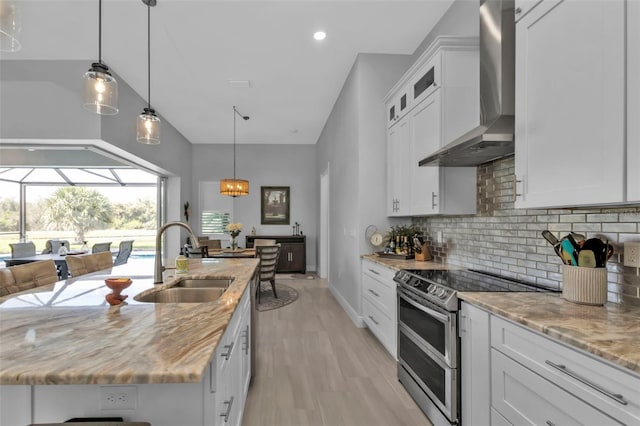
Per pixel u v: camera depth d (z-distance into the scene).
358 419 2.00
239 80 4.26
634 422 0.87
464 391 1.69
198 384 0.94
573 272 1.48
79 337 1.01
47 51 3.51
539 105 1.46
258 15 2.91
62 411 0.91
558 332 1.09
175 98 4.84
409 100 3.01
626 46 1.07
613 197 1.11
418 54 3.52
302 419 2.00
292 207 7.80
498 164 2.28
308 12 2.89
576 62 1.27
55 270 2.15
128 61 3.73
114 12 2.82
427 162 2.41
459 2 2.72
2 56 3.62
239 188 5.78
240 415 1.77
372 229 3.70
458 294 1.71
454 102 2.44
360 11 2.89
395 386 2.39
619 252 1.46
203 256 4.89
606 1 1.14
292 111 5.48
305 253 7.42
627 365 0.86
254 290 2.53
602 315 1.28
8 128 3.69
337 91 4.67
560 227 1.78
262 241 6.35
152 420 0.93
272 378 2.51
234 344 1.51
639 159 1.04
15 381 0.76
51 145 4.00
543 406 1.18
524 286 1.88
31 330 1.07
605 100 1.14
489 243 2.37
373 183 3.71
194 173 7.62
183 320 1.17
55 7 2.74
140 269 2.47
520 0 1.58
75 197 6.77
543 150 1.44
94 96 1.94
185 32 3.16
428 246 3.29
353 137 3.94
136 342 0.97
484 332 1.52
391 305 2.74
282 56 3.67
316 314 4.22
